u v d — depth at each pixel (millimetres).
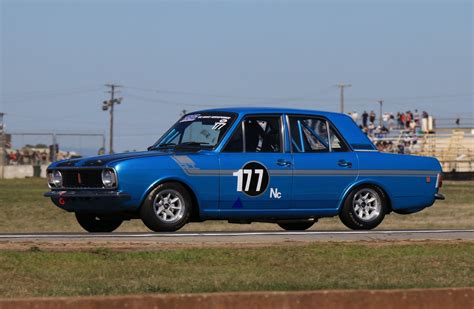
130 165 35469
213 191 36719
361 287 25203
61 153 185625
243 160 37312
